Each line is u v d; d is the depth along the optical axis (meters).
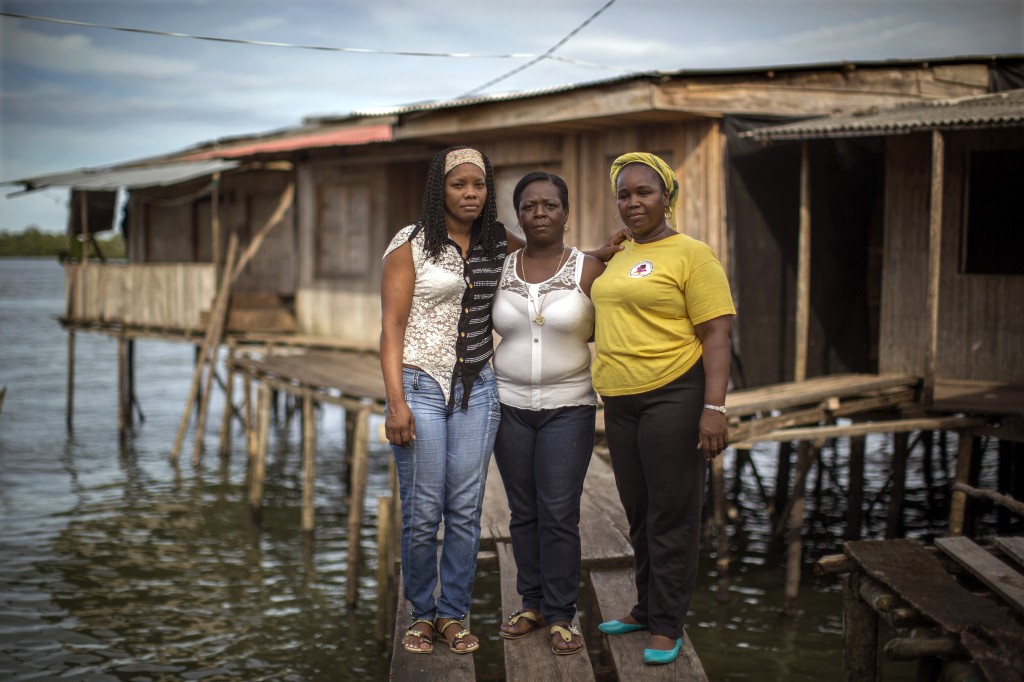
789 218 10.54
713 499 8.55
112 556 10.40
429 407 3.61
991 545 4.71
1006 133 9.50
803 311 9.67
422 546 3.72
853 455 9.50
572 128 11.34
